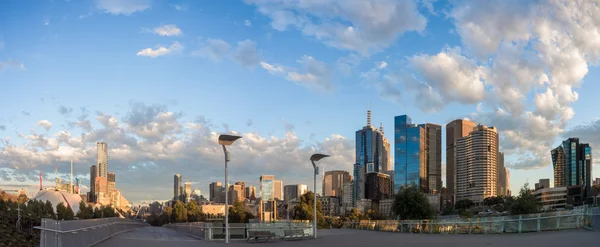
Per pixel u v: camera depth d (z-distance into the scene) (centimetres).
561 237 2269
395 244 2361
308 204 9431
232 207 12000
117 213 19675
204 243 2755
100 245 2506
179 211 19838
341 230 5212
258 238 3241
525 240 2250
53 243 1812
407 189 5203
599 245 1806
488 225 3262
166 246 2450
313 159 3456
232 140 2905
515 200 5219
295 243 2700
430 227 3950
